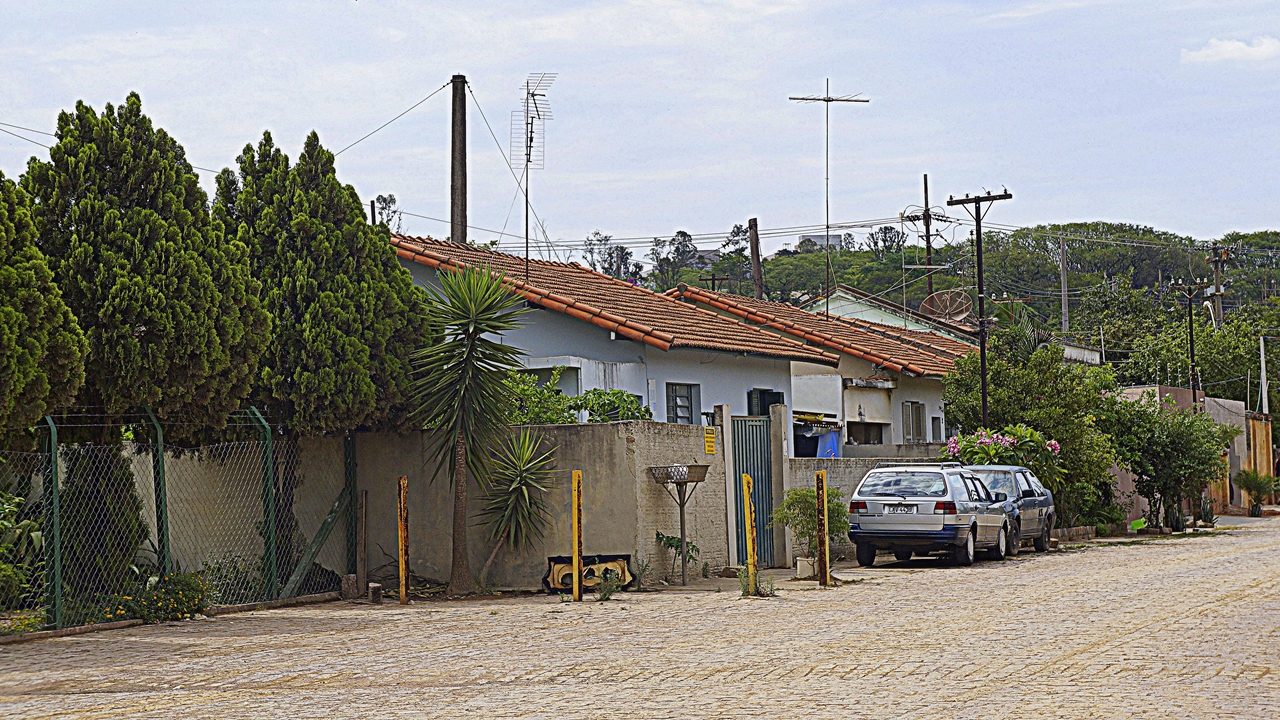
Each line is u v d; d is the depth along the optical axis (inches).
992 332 1301.7
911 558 959.6
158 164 583.2
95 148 567.5
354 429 697.0
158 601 557.0
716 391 1024.9
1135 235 3998.5
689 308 1176.2
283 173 677.9
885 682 378.0
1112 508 1349.7
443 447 690.8
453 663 425.7
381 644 477.4
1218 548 1031.0
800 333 1321.4
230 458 659.4
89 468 569.3
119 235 559.8
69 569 555.5
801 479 892.6
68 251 552.4
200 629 529.7
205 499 652.1
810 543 774.5
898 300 2994.6
